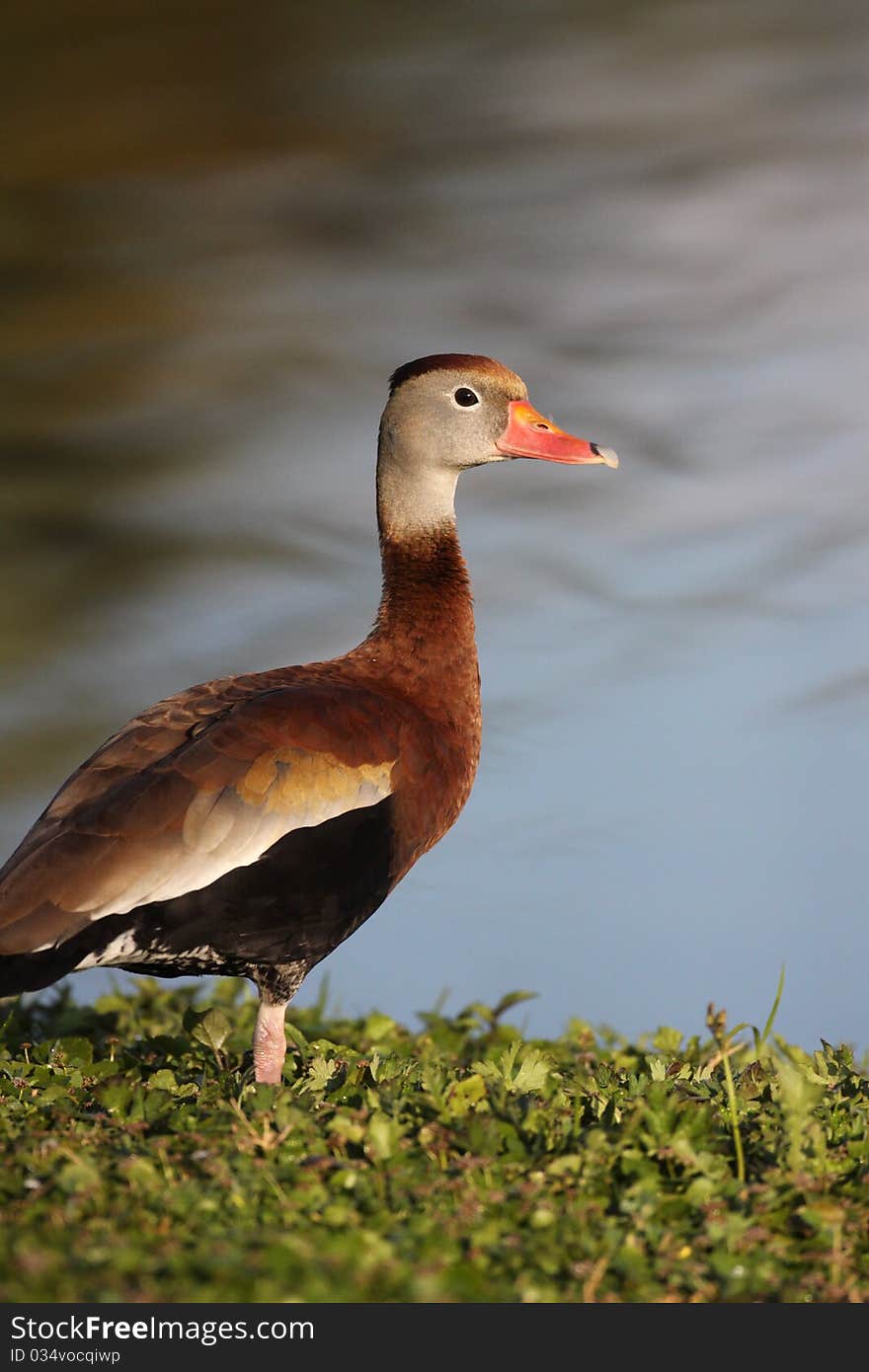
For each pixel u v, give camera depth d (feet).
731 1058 31.30
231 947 29.60
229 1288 18.99
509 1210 21.97
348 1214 21.36
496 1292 19.76
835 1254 21.08
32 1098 27.25
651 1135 24.41
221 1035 31.37
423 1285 19.22
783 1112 25.31
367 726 31.40
